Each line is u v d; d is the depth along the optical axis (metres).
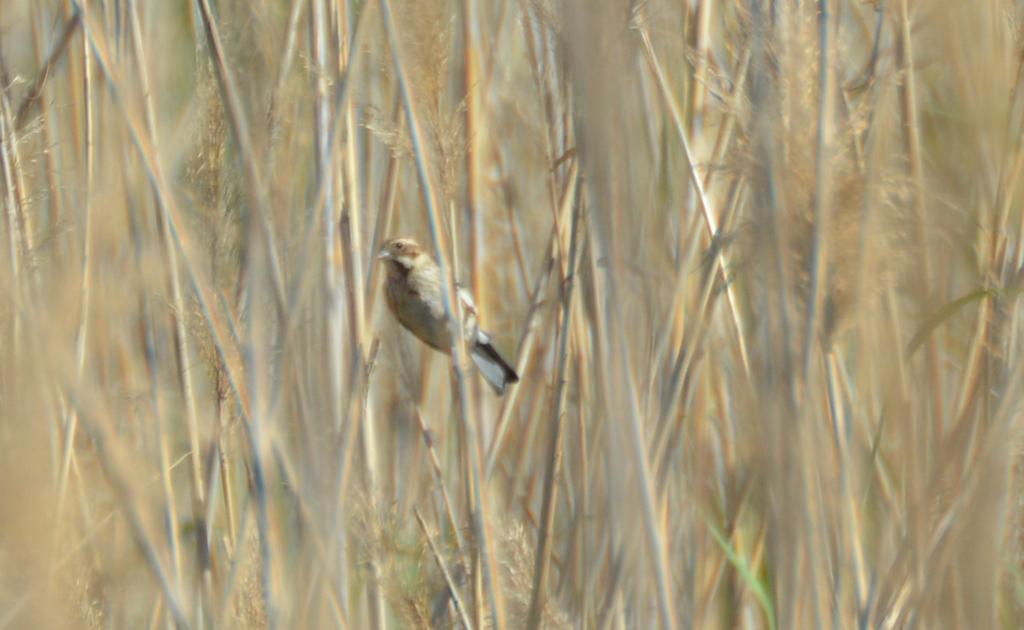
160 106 9.44
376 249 8.75
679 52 7.67
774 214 4.76
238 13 7.58
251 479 6.86
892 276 4.93
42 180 8.73
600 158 4.55
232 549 7.61
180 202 7.72
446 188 6.86
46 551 4.17
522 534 6.94
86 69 8.23
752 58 4.83
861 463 6.59
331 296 7.87
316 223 7.03
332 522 6.60
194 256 6.91
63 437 7.12
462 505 8.27
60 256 7.98
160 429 7.74
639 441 5.39
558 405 6.81
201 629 7.48
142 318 8.56
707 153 7.86
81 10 7.01
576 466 8.27
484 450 8.24
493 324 10.04
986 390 5.98
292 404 7.31
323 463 6.79
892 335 5.78
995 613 4.80
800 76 4.69
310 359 7.80
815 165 4.70
